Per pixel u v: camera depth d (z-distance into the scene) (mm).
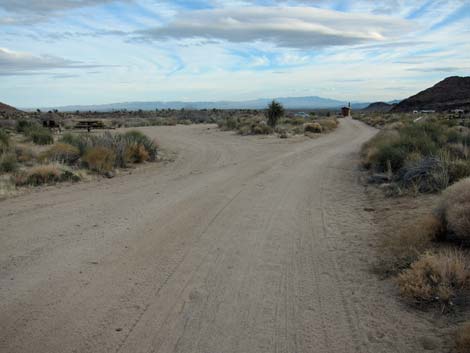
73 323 5008
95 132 38312
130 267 6777
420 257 6207
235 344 4559
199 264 6914
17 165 16656
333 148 26844
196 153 24781
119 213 10250
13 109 108500
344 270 6551
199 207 10875
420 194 11008
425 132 20156
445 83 157750
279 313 5234
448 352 4238
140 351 4445
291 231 8758
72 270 6645
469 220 6711
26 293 5824
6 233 8578
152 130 47125
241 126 46406
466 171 11641
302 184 14289
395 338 4570
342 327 4859
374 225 8914
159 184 14445
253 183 14484
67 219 9664
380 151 16750
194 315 5203
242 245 7875
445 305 5086
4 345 4559
